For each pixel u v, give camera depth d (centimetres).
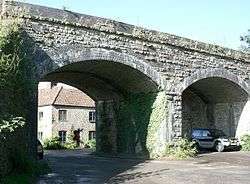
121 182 1285
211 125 2830
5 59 1234
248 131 2580
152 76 2053
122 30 1950
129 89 2320
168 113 2106
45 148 4059
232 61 2447
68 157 2488
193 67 2230
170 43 2133
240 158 2091
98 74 2234
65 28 1769
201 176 1402
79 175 1465
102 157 2425
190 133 2961
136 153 2292
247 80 2531
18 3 1636
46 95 4744
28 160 1372
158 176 1416
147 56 2041
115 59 1908
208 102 2845
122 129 2434
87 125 4744
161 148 2122
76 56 1784
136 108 2309
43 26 1703
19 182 1143
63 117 4597
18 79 1392
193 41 2242
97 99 2681
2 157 1145
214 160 2002
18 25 1509
